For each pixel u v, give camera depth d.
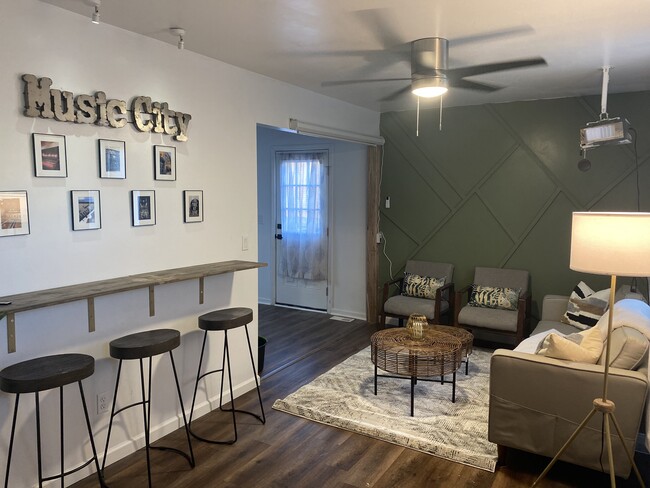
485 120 4.96
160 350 2.52
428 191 5.34
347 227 5.86
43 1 2.33
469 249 5.16
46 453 2.42
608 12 2.47
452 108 5.13
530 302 4.82
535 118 4.72
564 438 2.47
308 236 6.14
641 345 2.39
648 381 2.34
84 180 2.57
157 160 2.96
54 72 2.40
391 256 5.62
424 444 2.86
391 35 2.83
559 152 4.64
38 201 2.37
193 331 3.24
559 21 2.60
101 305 2.63
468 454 2.75
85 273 2.60
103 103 2.61
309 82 4.01
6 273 2.26
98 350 2.63
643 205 4.31
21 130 2.29
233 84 3.50
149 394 2.57
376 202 5.57
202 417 3.31
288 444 2.95
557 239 4.70
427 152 5.31
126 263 2.82
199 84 3.22
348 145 5.74
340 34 2.81
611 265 2.11
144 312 2.87
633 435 2.31
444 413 3.27
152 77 2.90
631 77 3.82
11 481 2.28
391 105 5.07
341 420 3.16
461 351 3.42
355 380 3.86
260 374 4.00
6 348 2.22
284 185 6.25
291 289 6.38
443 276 5.16
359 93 4.46
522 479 2.58
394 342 3.41
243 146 3.62
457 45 3.02
